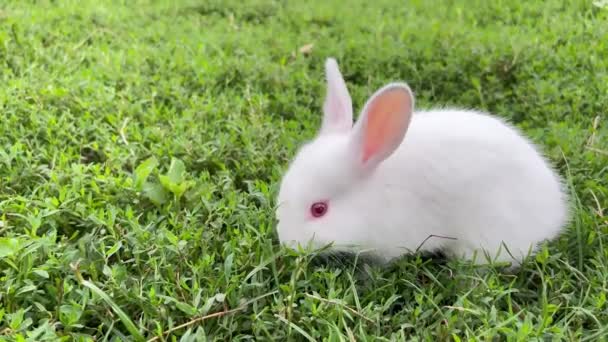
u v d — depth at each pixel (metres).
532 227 0.63
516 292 0.60
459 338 0.54
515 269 0.63
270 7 1.31
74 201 0.66
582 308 0.56
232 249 0.61
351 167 0.61
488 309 0.58
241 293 0.57
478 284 0.59
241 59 0.99
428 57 0.98
